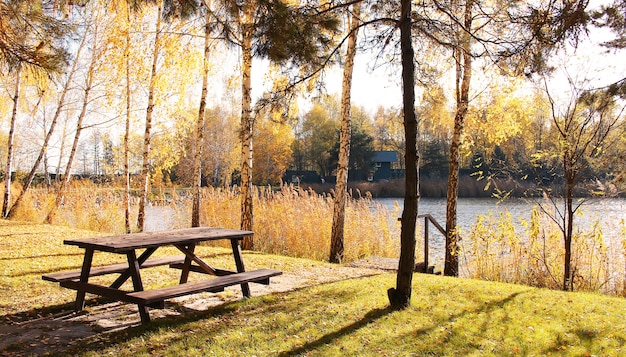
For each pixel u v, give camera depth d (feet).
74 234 42.29
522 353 13.99
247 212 38.65
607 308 19.03
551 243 30.12
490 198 129.29
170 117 48.75
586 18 17.70
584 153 26.84
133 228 52.31
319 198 45.83
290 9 19.93
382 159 196.95
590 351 14.25
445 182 145.79
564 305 19.31
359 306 18.69
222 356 13.34
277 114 23.25
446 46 21.97
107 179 75.66
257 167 162.81
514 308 18.70
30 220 57.00
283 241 40.81
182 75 42.68
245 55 23.04
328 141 182.70
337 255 35.83
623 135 26.02
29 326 16.06
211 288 16.72
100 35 51.90
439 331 15.76
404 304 18.48
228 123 162.09
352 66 35.88
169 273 25.77
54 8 23.26
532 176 74.69
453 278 26.17
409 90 18.29
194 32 38.50
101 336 15.01
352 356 13.50
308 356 13.44
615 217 32.58
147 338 14.69
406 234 18.54
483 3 21.04
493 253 31.24
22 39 22.86
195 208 44.52
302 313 17.62
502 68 21.15
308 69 21.33
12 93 65.16
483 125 36.40
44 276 17.60
